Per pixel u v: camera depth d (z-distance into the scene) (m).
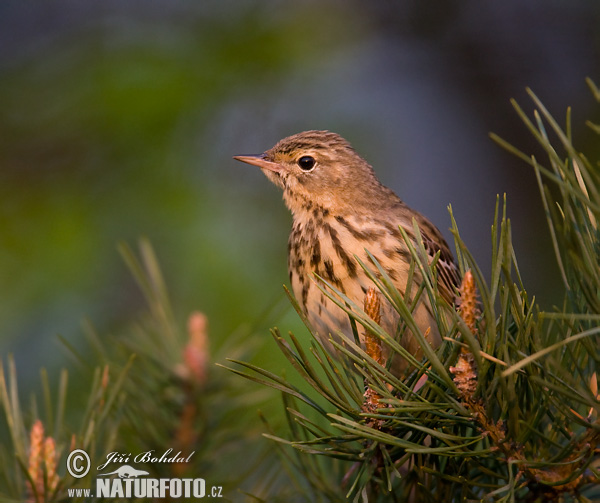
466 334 4.90
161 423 7.39
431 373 5.30
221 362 7.70
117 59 13.58
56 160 13.04
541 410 5.36
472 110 16.28
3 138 13.13
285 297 8.42
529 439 5.68
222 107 13.62
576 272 5.01
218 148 13.29
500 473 6.14
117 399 7.17
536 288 13.16
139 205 12.46
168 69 13.55
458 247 5.32
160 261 11.90
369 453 5.64
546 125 15.63
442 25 16.80
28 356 11.34
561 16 16.50
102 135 13.13
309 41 14.62
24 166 12.98
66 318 11.59
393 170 14.02
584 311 5.17
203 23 14.45
